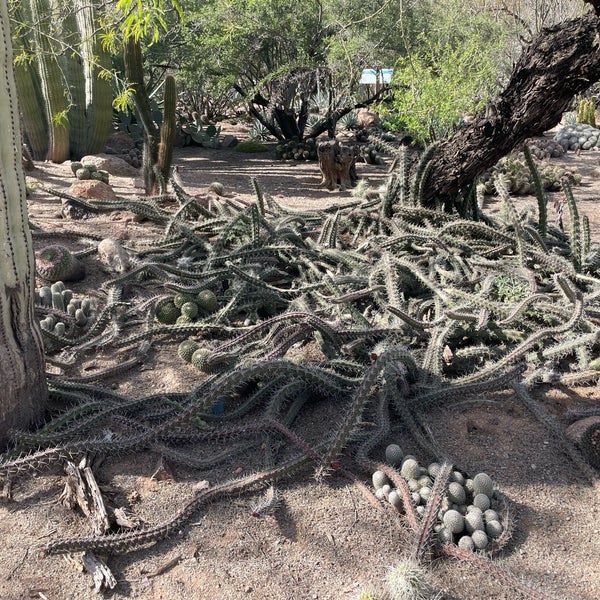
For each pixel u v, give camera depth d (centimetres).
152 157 655
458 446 258
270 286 389
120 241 505
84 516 229
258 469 248
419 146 1052
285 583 201
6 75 230
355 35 992
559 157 1153
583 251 420
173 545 216
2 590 199
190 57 1031
